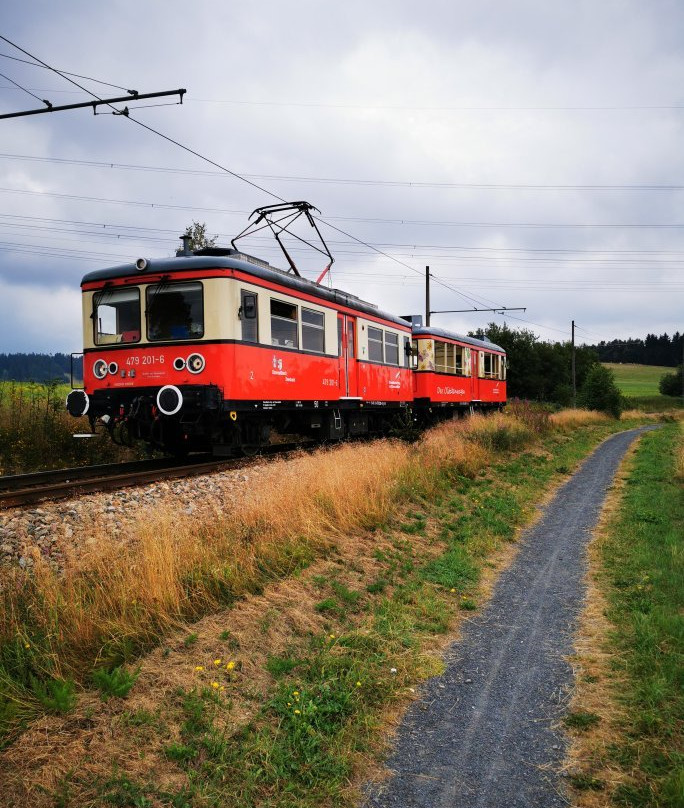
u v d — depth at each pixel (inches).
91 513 271.9
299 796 121.8
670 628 194.1
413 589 236.7
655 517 360.5
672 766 129.6
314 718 143.9
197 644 167.5
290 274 494.9
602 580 260.8
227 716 139.2
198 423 418.3
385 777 130.3
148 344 424.5
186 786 117.4
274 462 409.1
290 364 477.4
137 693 142.3
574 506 429.7
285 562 233.5
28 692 137.9
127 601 175.3
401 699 161.2
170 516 247.1
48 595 168.1
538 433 873.5
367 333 622.5
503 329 2103.8
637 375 4670.3
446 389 864.9
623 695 160.9
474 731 147.4
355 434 631.2
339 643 181.3
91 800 111.0
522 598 243.0
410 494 370.6
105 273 440.5
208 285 409.4
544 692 165.9
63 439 511.2
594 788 125.6
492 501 408.8
